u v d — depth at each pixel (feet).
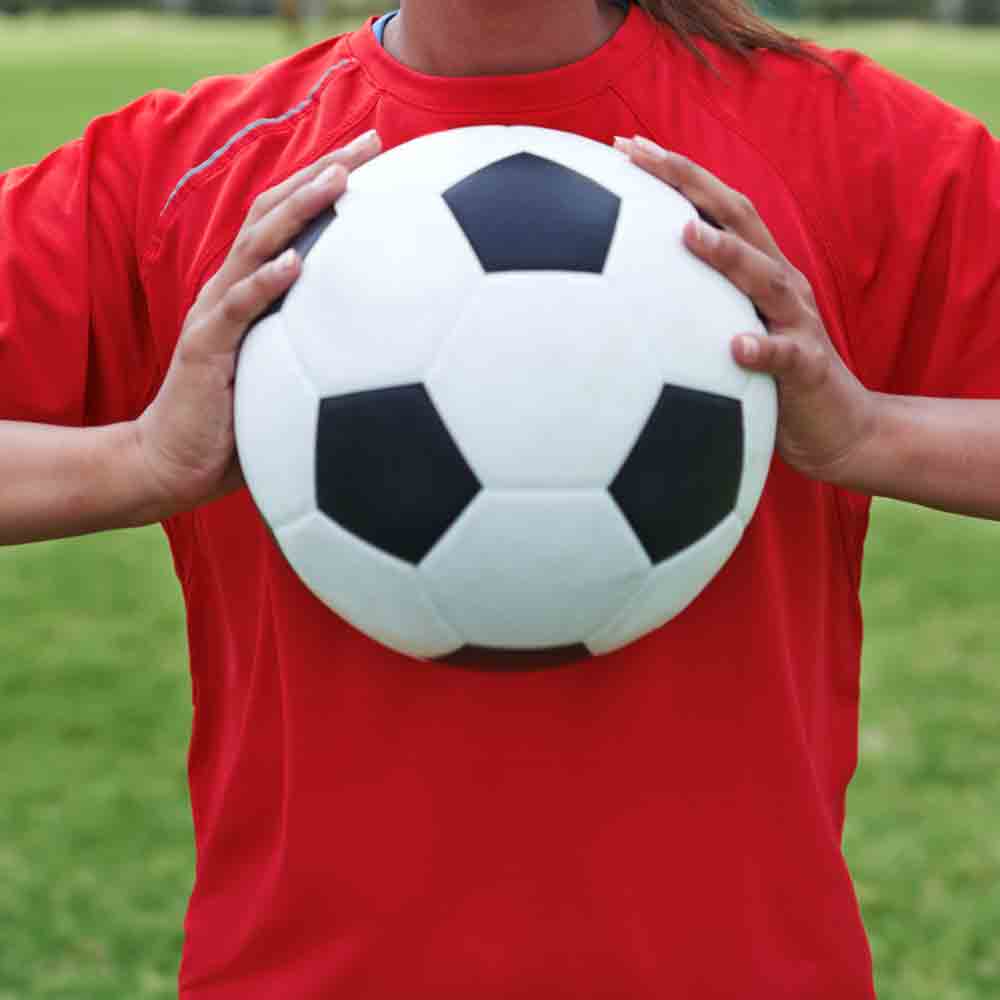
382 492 4.05
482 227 4.05
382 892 5.03
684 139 5.04
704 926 4.99
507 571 4.04
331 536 4.21
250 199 5.15
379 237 4.12
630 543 4.08
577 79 5.00
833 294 5.09
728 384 4.20
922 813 11.22
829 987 5.13
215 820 5.43
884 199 5.08
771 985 5.05
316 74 5.39
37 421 5.24
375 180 4.32
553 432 3.92
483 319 3.94
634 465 4.01
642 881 4.94
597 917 4.95
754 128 5.10
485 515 3.99
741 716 5.04
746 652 5.03
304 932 5.17
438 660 4.46
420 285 4.00
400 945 5.03
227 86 5.51
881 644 14.24
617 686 4.90
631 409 3.99
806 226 5.05
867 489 4.96
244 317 4.41
